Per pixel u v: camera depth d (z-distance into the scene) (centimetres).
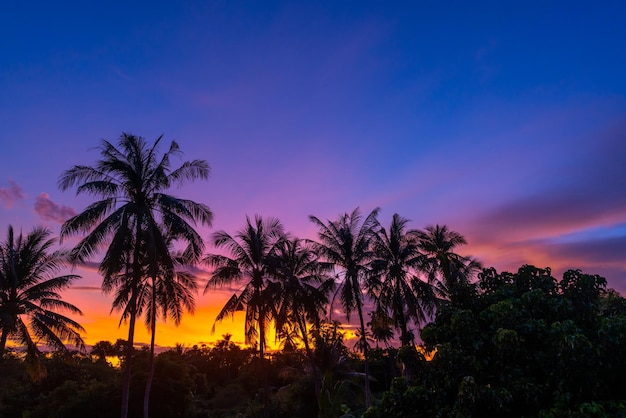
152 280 2828
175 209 2375
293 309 3500
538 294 1041
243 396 5466
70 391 3878
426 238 3769
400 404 1034
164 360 3928
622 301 1093
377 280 3416
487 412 908
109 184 2289
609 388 884
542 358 934
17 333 2681
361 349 3884
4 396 4225
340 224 3641
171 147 2453
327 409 2569
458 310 1091
